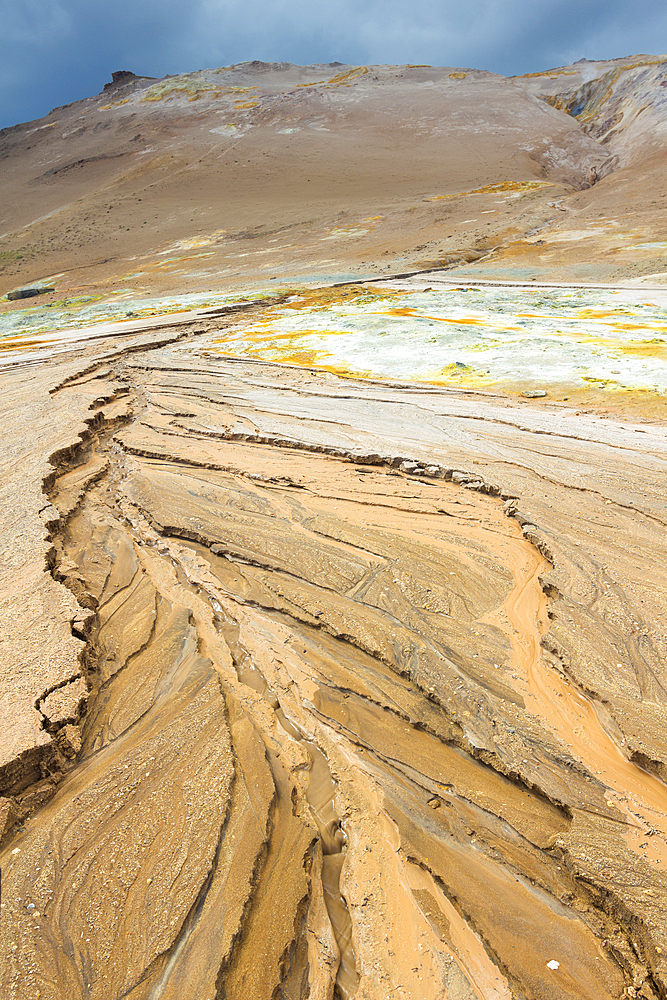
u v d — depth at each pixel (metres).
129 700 6.18
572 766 5.20
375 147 100.75
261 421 14.68
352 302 31.55
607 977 3.79
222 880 4.24
